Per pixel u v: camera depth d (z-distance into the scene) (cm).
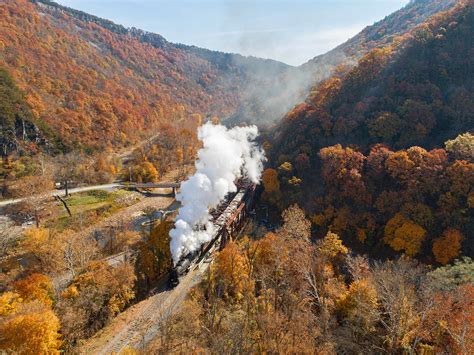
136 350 2934
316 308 3556
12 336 2606
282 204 7200
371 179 6281
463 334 2059
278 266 3709
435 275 3127
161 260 4406
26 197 6456
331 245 4781
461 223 5081
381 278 3097
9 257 4938
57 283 3903
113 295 3647
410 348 2442
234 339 2584
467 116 6662
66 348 2989
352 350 2727
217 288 3878
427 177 5562
